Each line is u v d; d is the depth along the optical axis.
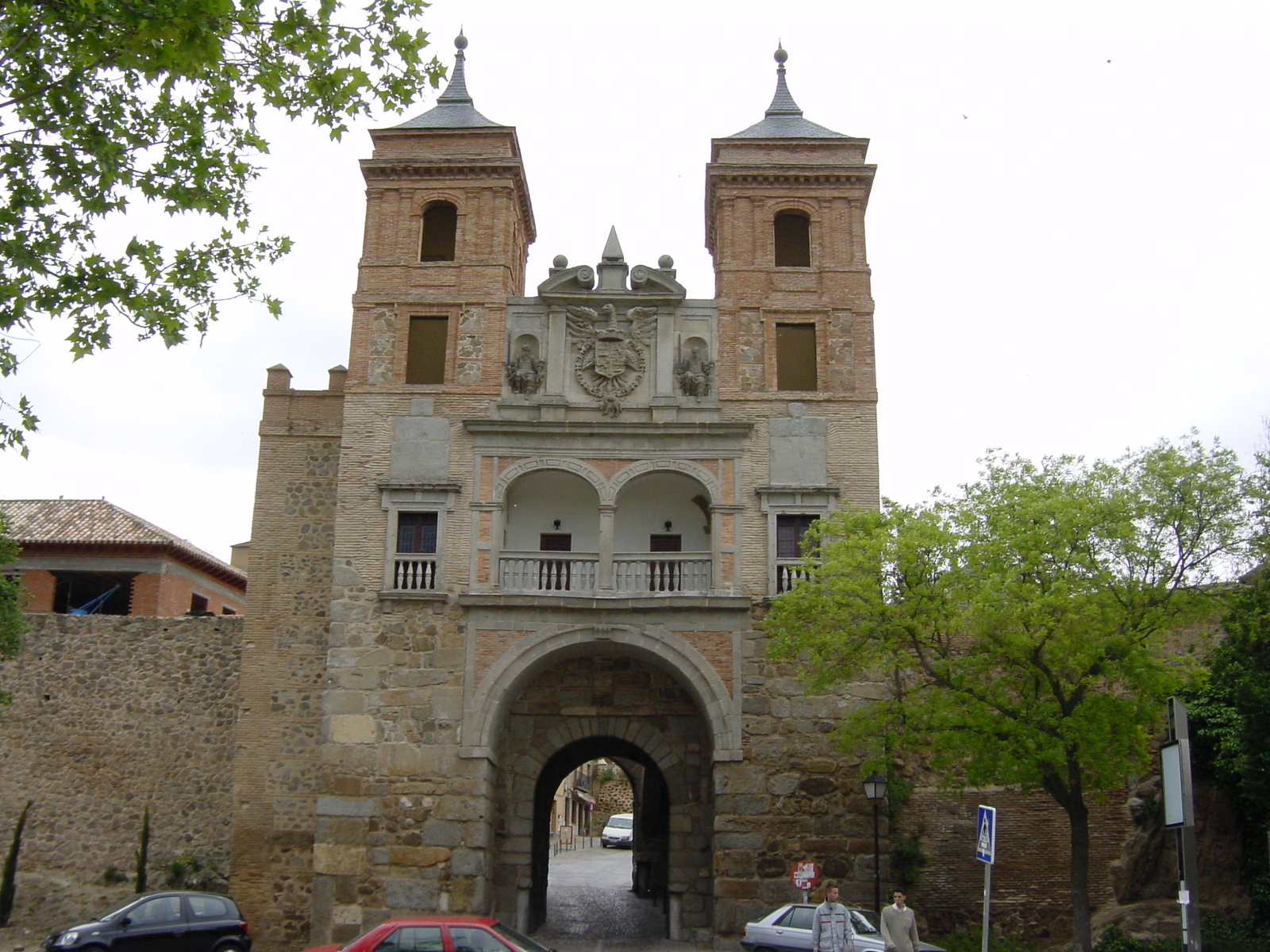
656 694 29.44
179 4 12.95
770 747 26.75
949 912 27.78
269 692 30.11
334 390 32.09
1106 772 22.17
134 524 41.50
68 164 14.62
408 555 28.03
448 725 26.92
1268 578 23.09
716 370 29.38
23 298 14.29
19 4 13.28
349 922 25.84
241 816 29.33
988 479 23.64
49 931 29.44
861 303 29.97
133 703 32.25
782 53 33.59
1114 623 21.70
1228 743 24.33
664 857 35.12
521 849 28.53
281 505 31.30
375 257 30.33
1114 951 24.44
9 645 30.56
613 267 30.19
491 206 30.80
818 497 28.31
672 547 30.02
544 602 27.42
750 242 30.50
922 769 29.05
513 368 29.39
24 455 14.94
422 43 15.85
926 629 23.30
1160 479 22.14
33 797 31.61
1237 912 25.78
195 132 15.53
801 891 25.92
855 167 30.86
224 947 23.33
